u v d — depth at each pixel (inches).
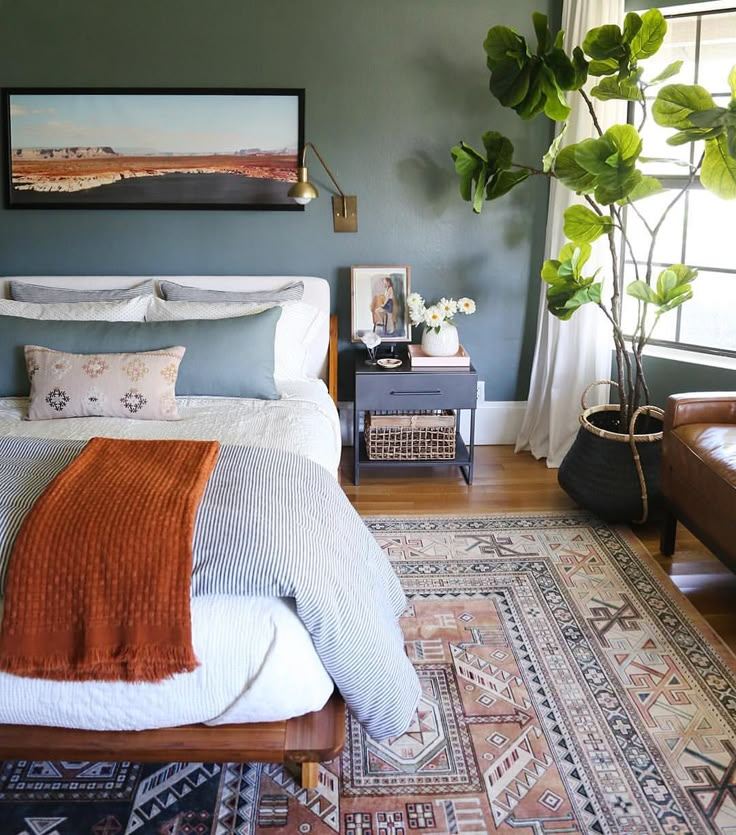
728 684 99.3
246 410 129.8
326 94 161.2
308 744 78.0
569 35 155.6
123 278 160.1
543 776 84.9
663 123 128.0
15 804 81.1
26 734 78.9
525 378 178.4
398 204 167.0
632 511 137.9
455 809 80.7
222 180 163.2
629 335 168.6
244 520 83.5
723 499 110.6
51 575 78.5
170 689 77.8
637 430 145.2
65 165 162.1
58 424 122.7
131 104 159.6
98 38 157.4
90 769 86.0
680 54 155.4
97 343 135.0
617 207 160.6
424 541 136.6
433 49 160.1
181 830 78.0
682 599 118.3
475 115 163.2
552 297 138.5
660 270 165.3
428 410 166.4
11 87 159.0
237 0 156.6
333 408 140.9
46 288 154.8
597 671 102.0
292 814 80.1
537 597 119.1
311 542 84.5
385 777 85.0
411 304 160.2
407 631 110.4
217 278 161.3
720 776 84.7
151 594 77.5
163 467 93.2
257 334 137.9
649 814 79.8
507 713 94.6
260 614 79.0
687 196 159.5
